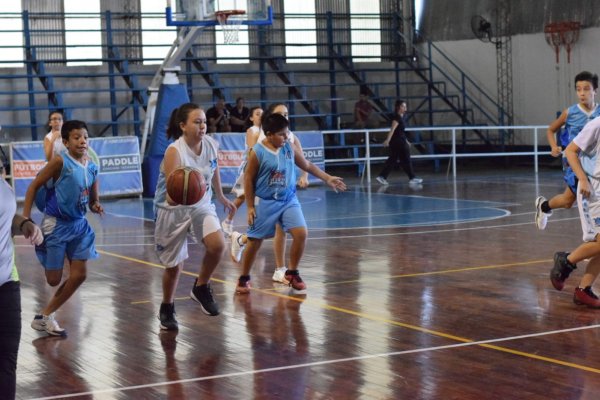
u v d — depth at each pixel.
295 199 8.34
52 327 6.76
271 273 9.33
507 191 18.31
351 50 28.08
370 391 5.16
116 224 14.32
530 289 8.11
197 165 6.73
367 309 7.45
